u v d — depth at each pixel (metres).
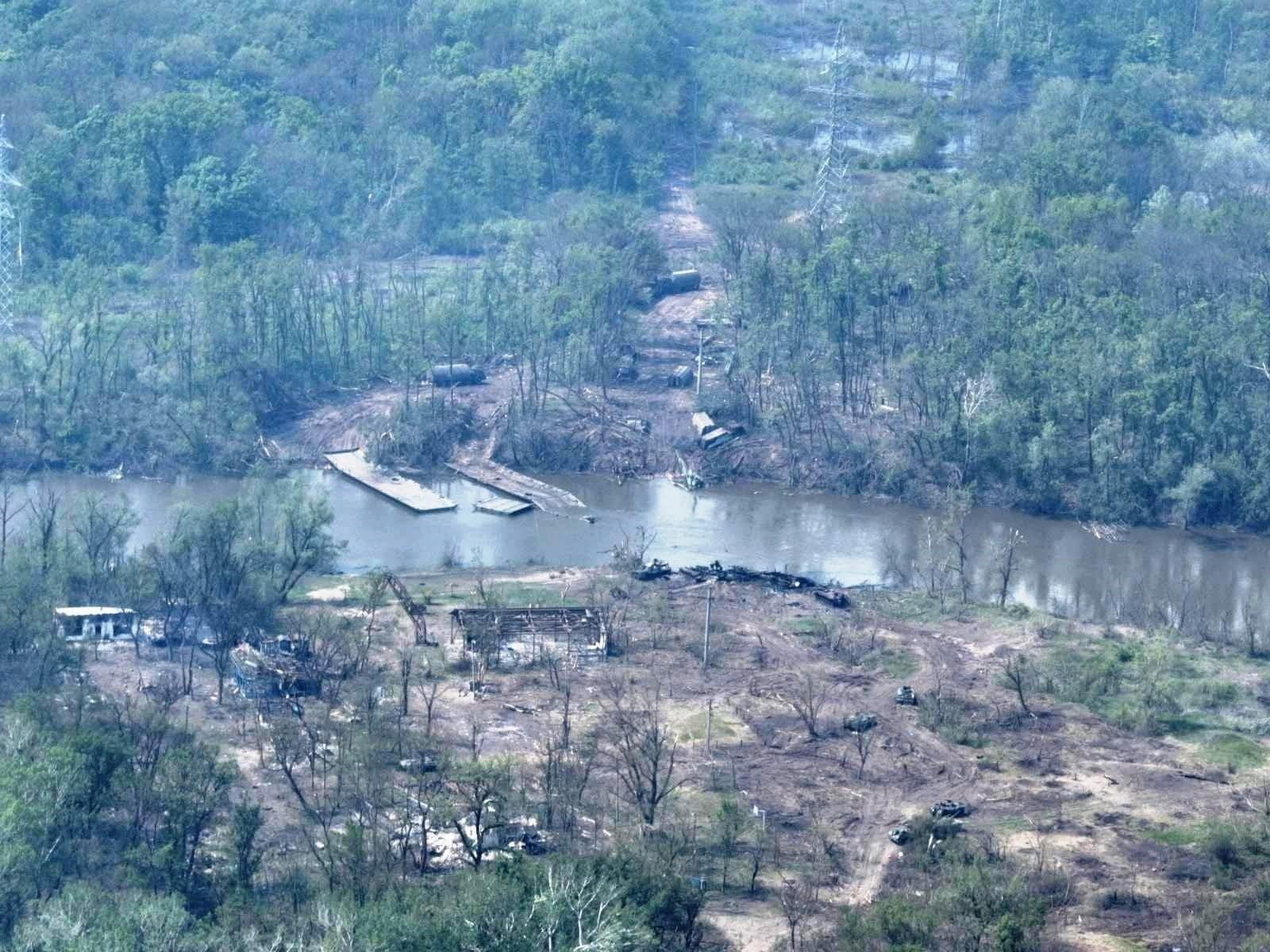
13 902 147.62
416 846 171.62
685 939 155.88
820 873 173.00
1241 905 169.75
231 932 144.88
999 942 150.62
